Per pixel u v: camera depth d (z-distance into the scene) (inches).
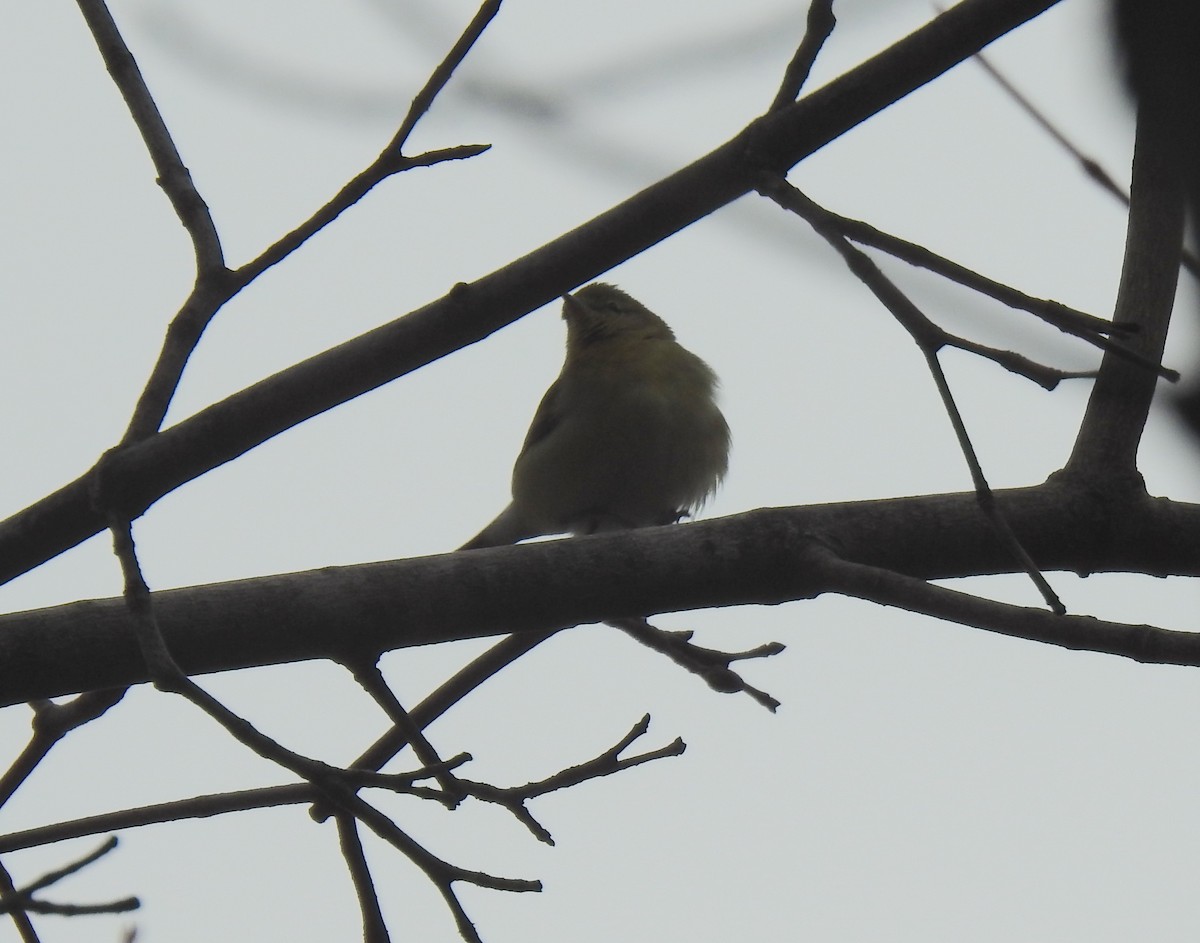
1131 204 302.8
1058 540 291.9
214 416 281.4
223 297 281.7
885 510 293.0
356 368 281.9
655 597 289.6
